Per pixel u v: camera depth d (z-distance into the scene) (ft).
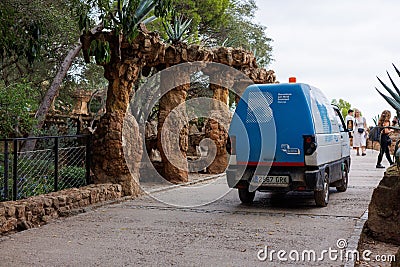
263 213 29.14
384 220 22.30
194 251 20.15
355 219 26.84
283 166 29.91
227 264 18.28
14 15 29.78
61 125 51.47
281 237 22.61
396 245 21.88
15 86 37.88
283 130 29.94
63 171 33.81
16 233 23.57
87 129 41.75
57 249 20.44
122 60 34.73
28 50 28.12
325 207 31.07
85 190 30.86
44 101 43.78
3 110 34.09
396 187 22.03
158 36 36.81
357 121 78.79
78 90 59.52
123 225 25.46
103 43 26.35
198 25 73.56
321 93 34.50
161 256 19.38
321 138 30.60
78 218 27.40
